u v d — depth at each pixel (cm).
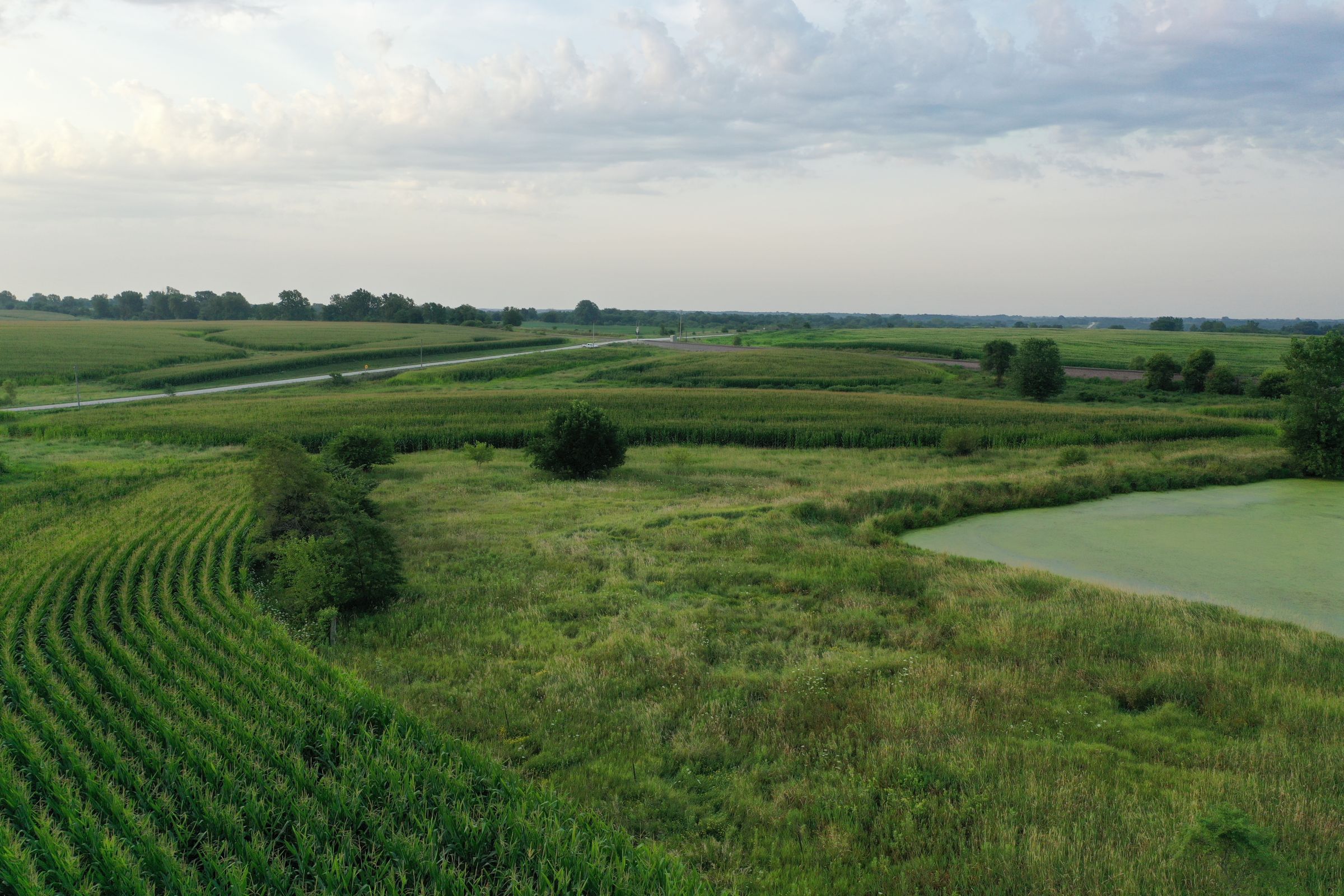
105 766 1214
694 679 1603
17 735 1250
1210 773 1188
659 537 2784
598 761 1269
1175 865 957
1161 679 1552
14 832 1041
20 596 2009
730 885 959
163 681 1537
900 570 2397
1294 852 984
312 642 1816
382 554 2094
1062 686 1563
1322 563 2620
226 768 1185
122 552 2480
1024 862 984
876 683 1590
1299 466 4206
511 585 2231
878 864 1002
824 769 1252
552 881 923
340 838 1017
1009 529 3089
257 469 2803
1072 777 1186
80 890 902
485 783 1150
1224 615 1992
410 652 1747
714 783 1215
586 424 4119
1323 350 4066
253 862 958
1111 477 3784
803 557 2553
